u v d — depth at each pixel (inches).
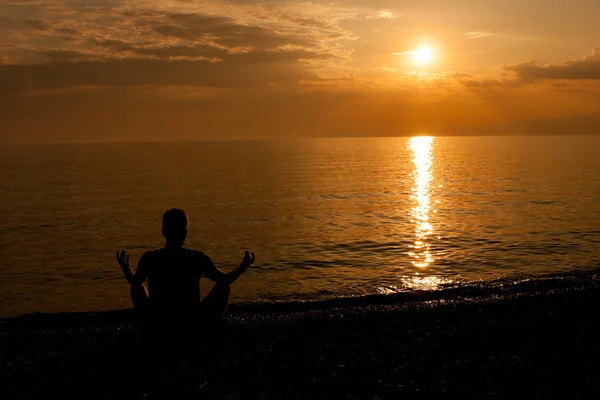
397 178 2696.9
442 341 344.2
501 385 260.2
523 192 1866.4
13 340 405.4
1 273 770.2
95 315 515.2
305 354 321.1
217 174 3117.6
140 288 274.8
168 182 2549.2
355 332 376.2
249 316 492.7
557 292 480.4
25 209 1558.8
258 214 1406.3
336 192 2000.5
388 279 687.1
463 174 2893.7
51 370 297.9
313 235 1056.8
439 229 1094.4
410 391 255.8
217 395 255.0
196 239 1036.5
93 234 1124.5
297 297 608.1
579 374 270.7
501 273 703.7
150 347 289.0
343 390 259.1
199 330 288.7
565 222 1142.3
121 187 2294.5
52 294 659.4
